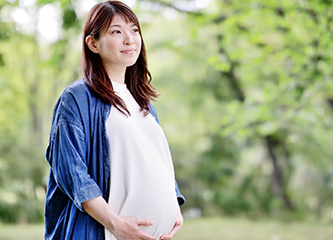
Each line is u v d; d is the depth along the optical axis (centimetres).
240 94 1408
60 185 195
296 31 809
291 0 738
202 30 1043
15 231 827
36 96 1415
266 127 881
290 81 826
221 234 808
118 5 214
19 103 1402
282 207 1378
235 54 911
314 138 1266
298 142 1287
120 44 210
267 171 1497
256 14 803
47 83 1384
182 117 1598
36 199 1190
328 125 1052
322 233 790
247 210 1393
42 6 663
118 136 202
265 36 941
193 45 1351
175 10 888
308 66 777
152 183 204
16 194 1195
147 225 197
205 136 1555
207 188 1473
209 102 1507
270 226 935
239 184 1488
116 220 190
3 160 1206
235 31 862
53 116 206
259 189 1455
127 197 200
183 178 1422
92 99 202
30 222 1142
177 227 219
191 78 1463
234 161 1541
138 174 203
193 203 1395
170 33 1409
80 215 196
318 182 1362
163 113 1577
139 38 217
